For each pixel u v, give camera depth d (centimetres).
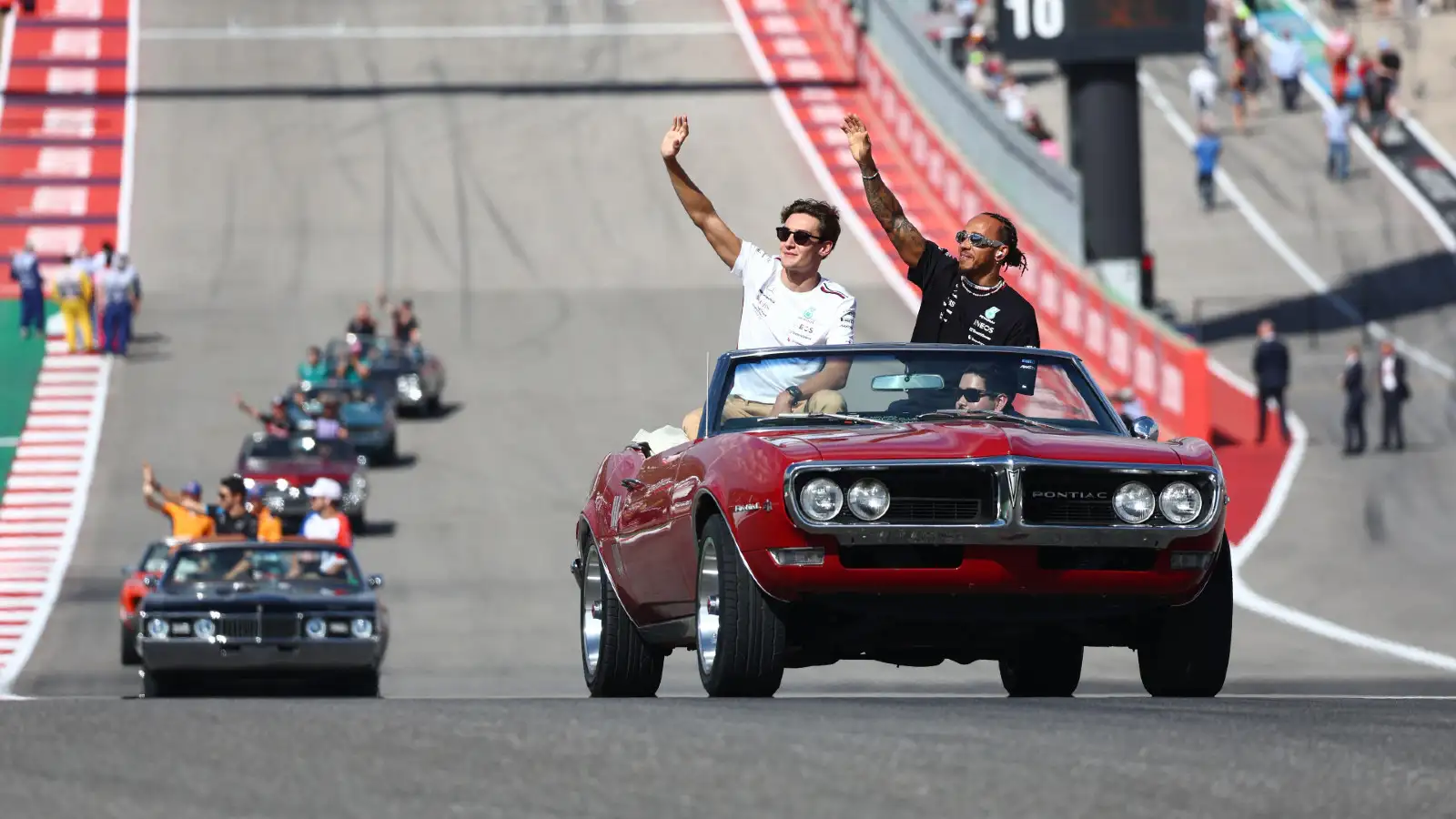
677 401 11631
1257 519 9081
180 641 5019
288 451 9256
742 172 15562
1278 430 11050
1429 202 16312
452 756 1684
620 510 2920
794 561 2442
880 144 16125
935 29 18588
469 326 13175
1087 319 12031
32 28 18262
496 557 8512
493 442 10825
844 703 2269
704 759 1653
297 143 16300
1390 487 9669
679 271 14188
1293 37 19700
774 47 17988
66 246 14638
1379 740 1820
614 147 16125
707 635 2569
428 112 16850
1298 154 17512
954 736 1808
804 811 1401
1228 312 14138
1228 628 2619
